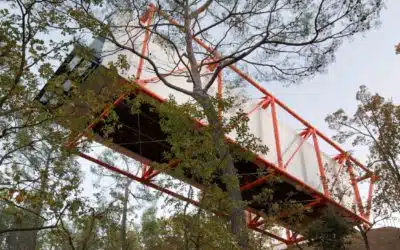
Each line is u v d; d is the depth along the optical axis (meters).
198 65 15.91
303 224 24.61
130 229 19.86
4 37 8.75
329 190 24.45
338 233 19.30
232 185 10.79
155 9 15.48
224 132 11.07
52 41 9.38
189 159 9.62
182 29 15.70
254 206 19.88
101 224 14.99
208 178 9.64
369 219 22.23
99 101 11.09
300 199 26.03
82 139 10.96
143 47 17.39
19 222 10.59
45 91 9.87
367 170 22.97
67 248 15.48
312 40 14.65
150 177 21.62
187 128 10.56
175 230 8.59
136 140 20.33
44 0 9.44
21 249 19.75
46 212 10.58
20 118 9.88
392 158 20.19
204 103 12.20
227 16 15.57
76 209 10.53
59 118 10.10
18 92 9.31
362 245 23.81
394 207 19.72
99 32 11.48
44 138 10.29
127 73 16.31
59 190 10.30
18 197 9.56
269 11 14.97
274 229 19.47
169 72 17.52
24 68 9.27
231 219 10.89
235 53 15.19
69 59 10.52
